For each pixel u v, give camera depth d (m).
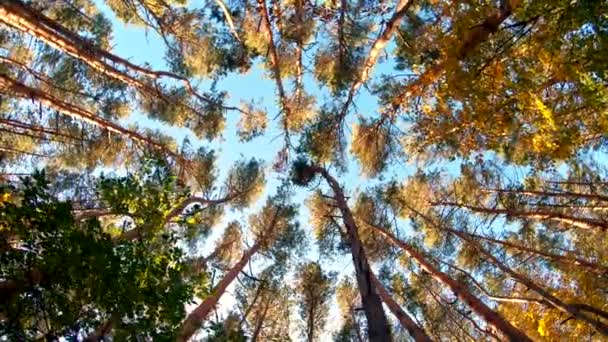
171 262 6.33
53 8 14.87
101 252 5.68
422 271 17.58
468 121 9.87
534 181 13.75
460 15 8.83
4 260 5.74
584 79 6.83
